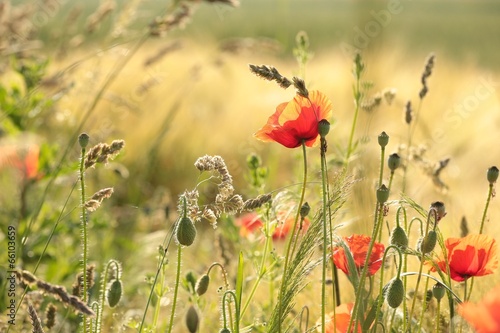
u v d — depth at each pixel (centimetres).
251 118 1511
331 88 1653
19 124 788
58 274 757
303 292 610
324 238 383
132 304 757
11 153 758
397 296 378
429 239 397
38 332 393
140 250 881
